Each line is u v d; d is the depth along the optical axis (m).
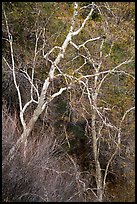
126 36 13.19
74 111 12.67
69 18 14.06
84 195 13.83
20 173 10.72
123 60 13.74
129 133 13.99
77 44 13.66
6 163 10.61
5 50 14.14
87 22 13.60
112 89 13.64
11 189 10.47
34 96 14.25
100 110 13.35
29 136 12.65
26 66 13.38
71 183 12.59
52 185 11.50
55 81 13.79
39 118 14.02
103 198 14.20
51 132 13.77
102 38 13.36
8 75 13.91
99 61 12.66
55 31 14.09
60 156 13.84
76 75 13.24
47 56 12.27
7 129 11.86
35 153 11.62
